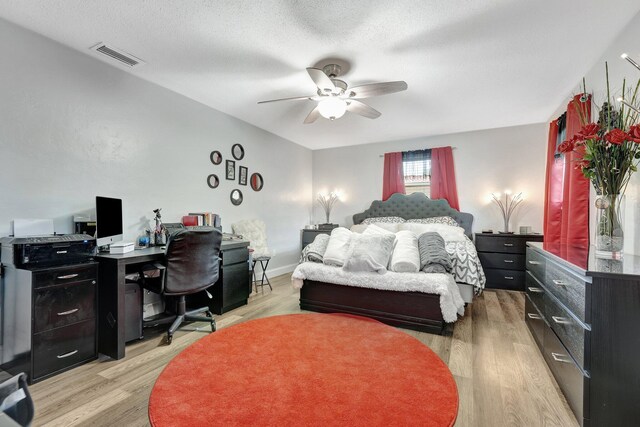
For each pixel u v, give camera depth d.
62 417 1.57
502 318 3.07
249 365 1.19
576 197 2.77
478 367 2.09
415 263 2.83
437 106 3.68
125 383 1.89
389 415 0.88
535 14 1.99
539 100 3.47
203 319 2.75
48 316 1.95
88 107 2.57
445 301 2.60
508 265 4.20
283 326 1.62
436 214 4.93
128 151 2.88
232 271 3.28
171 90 3.28
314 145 5.79
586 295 1.43
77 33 2.25
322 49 2.42
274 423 0.84
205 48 2.43
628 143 1.74
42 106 2.29
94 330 2.19
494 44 2.34
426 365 1.19
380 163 5.54
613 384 1.38
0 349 2.05
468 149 4.84
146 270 2.42
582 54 2.48
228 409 0.91
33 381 1.88
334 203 5.91
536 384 1.88
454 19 2.04
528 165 4.48
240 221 4.23
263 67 2.74
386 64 2.65
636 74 1.98
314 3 1.90
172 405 0.93
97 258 2.32
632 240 2.01
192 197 3.53
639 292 1.35
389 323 2.82
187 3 1.91
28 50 2.21
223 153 3.96
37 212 2.27
